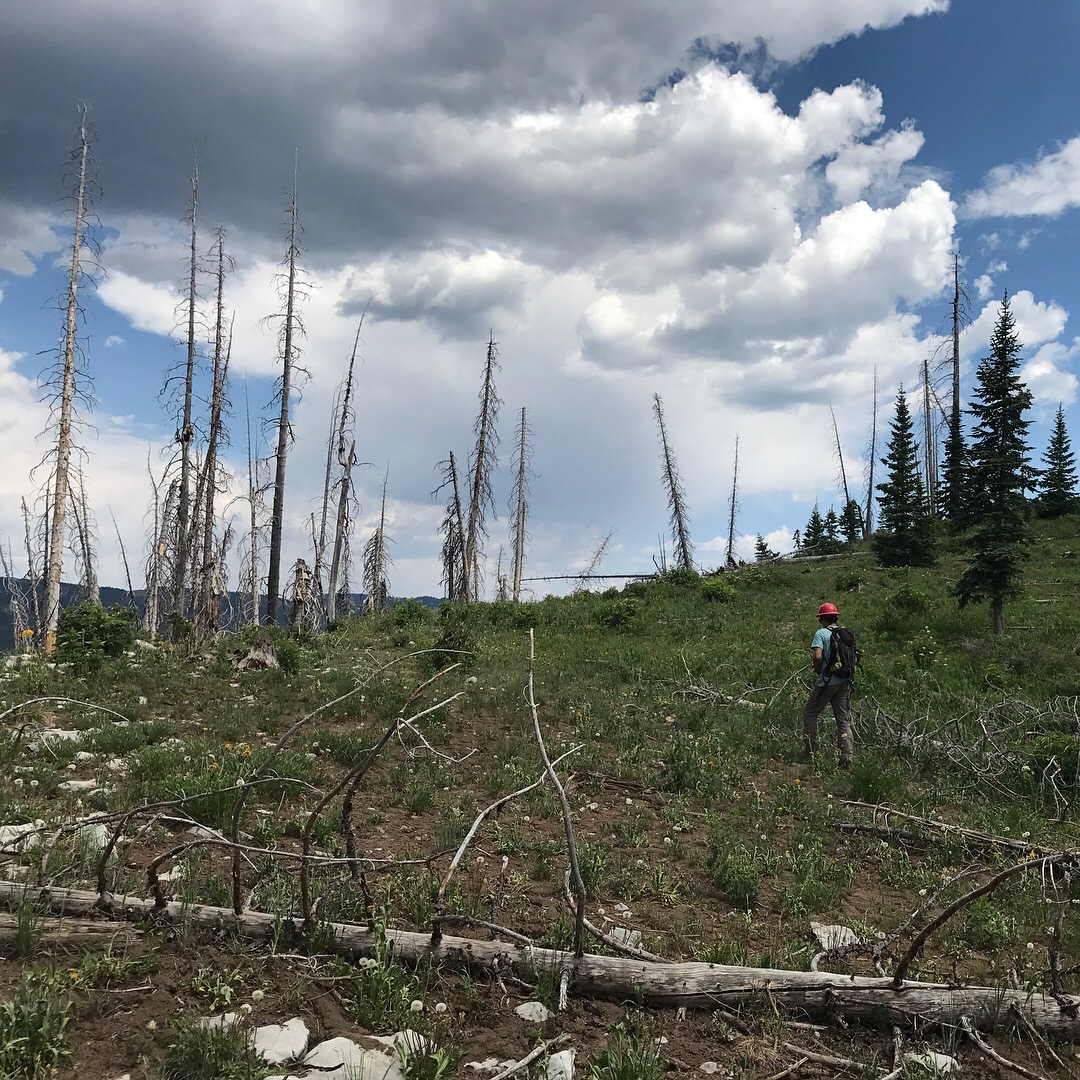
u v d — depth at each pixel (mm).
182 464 27109
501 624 25500
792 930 5332
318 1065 3135
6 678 11156
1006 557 21812
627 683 15758
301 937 4105
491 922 4359
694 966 4043
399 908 4848
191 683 12398
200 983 3621
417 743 9531
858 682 16688
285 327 26516
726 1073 3459
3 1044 2949
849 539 58719
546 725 11531
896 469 47406
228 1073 2982
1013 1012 3977
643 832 7219
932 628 22844
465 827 6652
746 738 11578
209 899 4500
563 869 5902
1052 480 47375
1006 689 16688
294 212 26781
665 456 43000
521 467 43031
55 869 4609
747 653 19984
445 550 39875
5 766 7051
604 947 4434
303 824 6195
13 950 3783
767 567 39094
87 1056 3090
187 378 27016
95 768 7492
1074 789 9641
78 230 22984
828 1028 3895
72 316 22797
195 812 6035
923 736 11203
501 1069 3305
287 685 12648
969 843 7707
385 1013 3559
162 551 30688
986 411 23328
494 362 37500
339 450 32344
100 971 3629
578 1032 3670
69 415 22766
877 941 4887
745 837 7359
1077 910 5957
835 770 10234
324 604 36906
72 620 13133
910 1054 3666
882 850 7391
